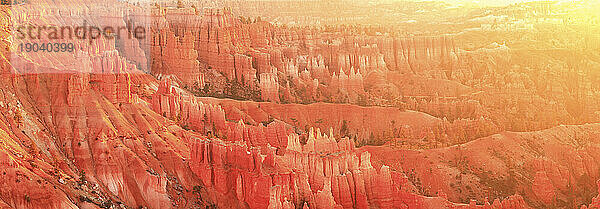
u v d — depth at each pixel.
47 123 89.00
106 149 88.62
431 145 143.00
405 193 103.19
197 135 107.44
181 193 90.44
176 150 97.44
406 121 154.38
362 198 98.25
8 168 74.12
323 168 98.69
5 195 72.75
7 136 79.56
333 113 155.88
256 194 90.25
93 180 85.56
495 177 131.50
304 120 150.12
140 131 96.88
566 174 135.75
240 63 163.75
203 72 158.50
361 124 154.00
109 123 92.25
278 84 168.12
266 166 93.44
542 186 127.25
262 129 118.50
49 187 76.50
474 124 155.62
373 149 136.38
